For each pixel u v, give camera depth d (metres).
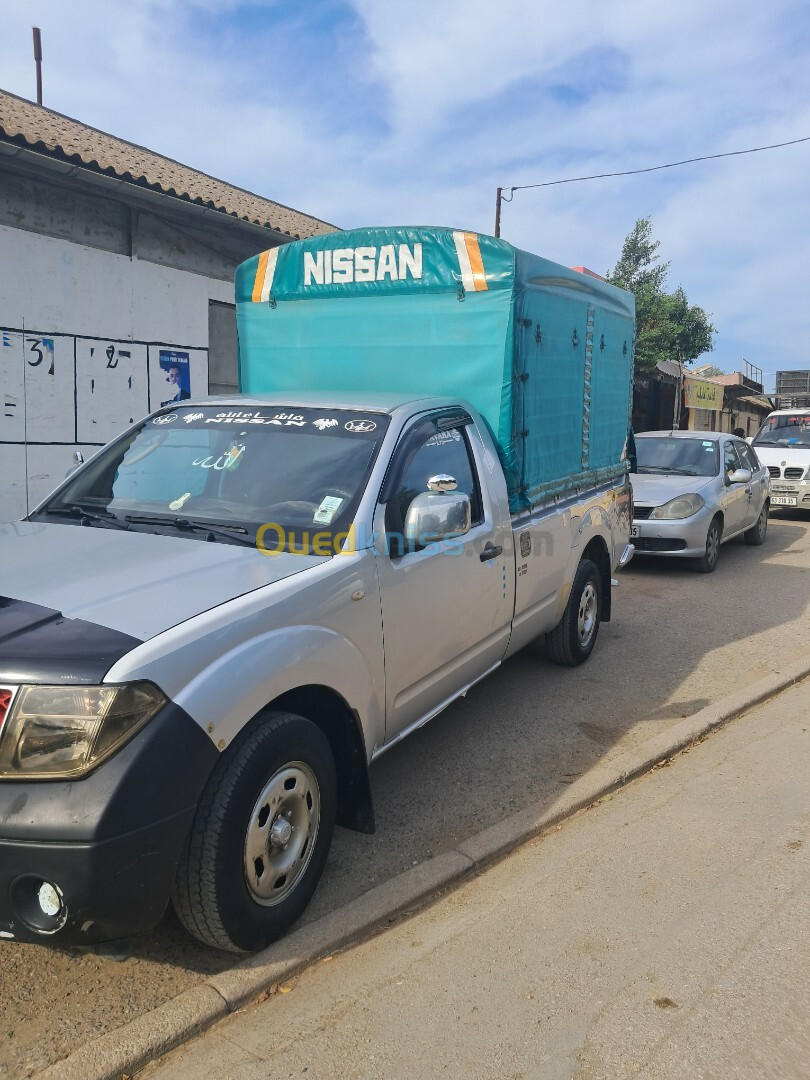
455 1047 2.38
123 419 9.59
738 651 6.57
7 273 8.22
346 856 3.49
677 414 24.28
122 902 2.27
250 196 14.34
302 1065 2.32
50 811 2.18
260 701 2.64
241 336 5.45
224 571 2.93
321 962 2.79
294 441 3.80
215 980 2.61
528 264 4.70
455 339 4.68
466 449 4.29
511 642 4.79
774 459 14.79
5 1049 2.37
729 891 3.20
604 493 6.36
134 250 9.50
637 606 8.12
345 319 5.00
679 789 4.13
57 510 3.82
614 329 6.57
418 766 4.38
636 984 2.66
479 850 3.43
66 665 2.28
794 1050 2.38
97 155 10.17
